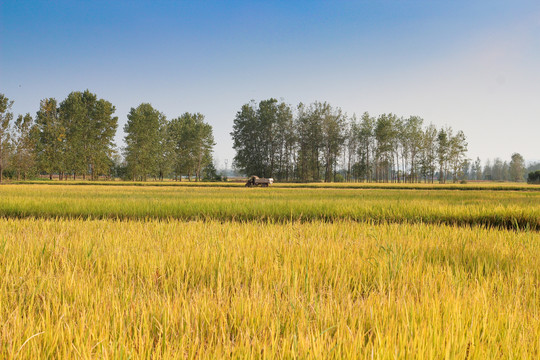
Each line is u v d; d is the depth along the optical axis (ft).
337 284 10.63
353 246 15.57
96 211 33.65
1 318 7.50
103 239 17.28
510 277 11.71
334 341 6.45
